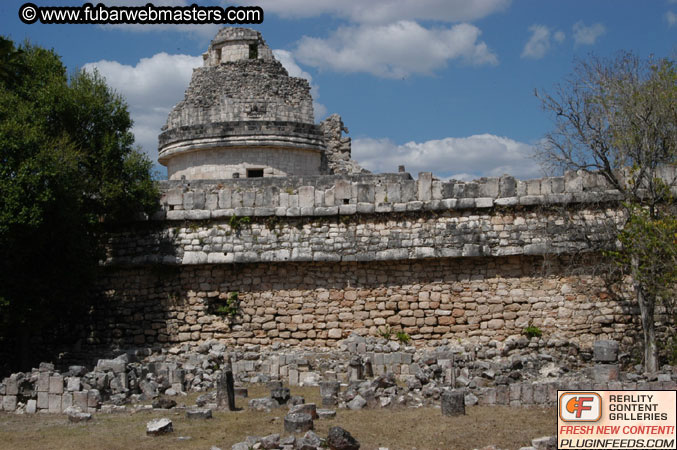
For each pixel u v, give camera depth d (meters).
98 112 29.70
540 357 25.17
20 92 28.81
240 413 18.55
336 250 27.78
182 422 17.56
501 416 17.23
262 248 28.33
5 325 25.73
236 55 41.12
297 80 41.16
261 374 25.50
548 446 14.52
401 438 15.55
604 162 26.11
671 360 24.94
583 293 26.41
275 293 28.55
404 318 27.45
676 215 25.03
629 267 25.72
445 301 27.27
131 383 21.67
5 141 24.53
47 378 20.11
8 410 20.25
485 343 26.75
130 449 15.21
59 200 25.53
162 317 29.41
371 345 25.75
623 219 26.19
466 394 19.11
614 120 26.00
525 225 26.69
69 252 26.64
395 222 27.56
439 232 27.12
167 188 34.91
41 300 26.59
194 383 23.31
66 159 26.16
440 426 16.39
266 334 28.39
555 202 26.45
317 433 15.86
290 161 39.53
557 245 26.34
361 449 14.77
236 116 39.28
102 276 30.34
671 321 25.95
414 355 25.05
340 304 27.98
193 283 29.27
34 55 29.97
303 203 28.28
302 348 27.91
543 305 26.59
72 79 30.41
